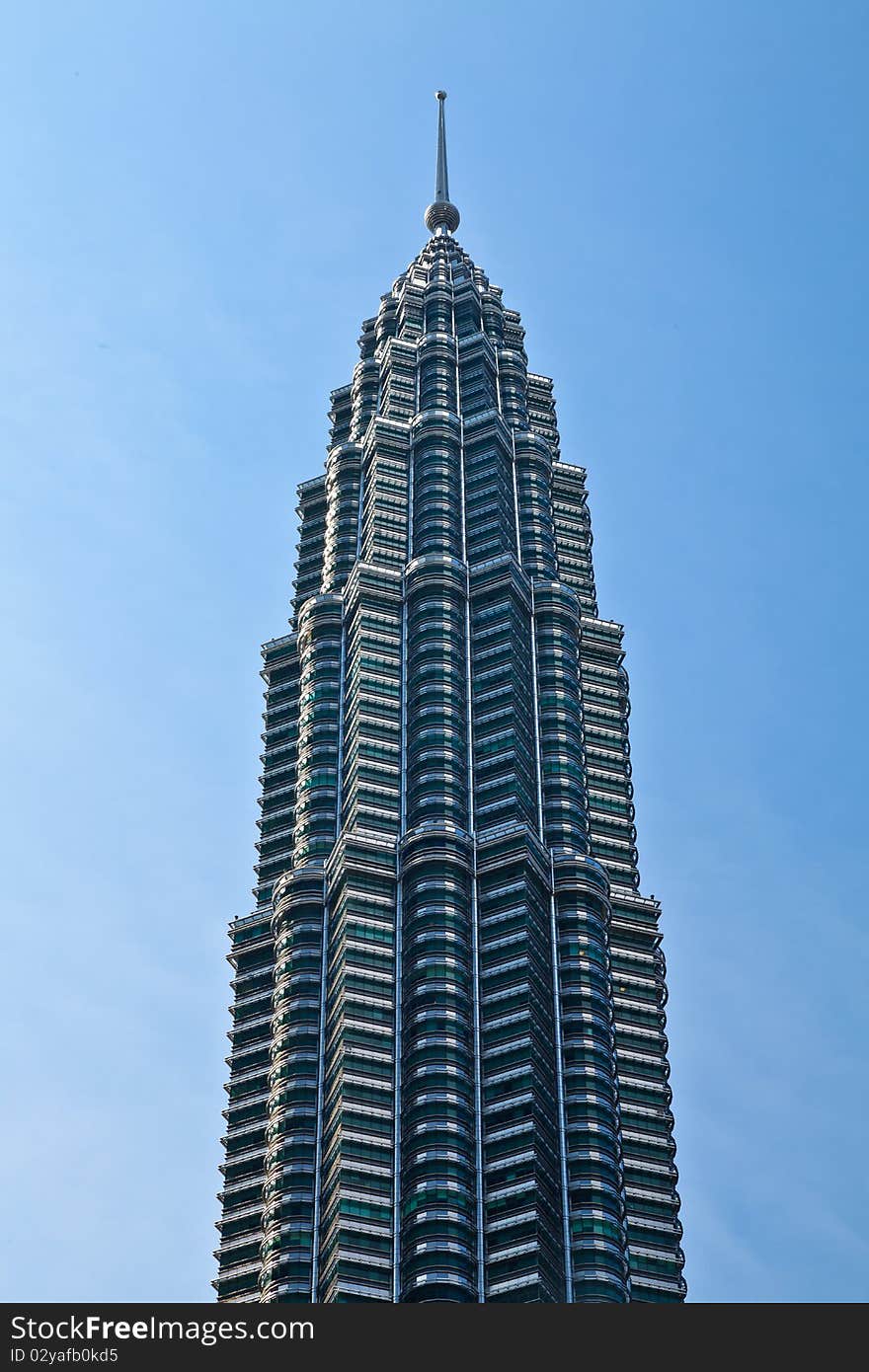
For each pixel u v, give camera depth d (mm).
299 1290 191750
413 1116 199000
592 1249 193125
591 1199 197000
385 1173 196500
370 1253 189500
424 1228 188750
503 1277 186625
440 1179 192750
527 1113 198750
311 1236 196875
